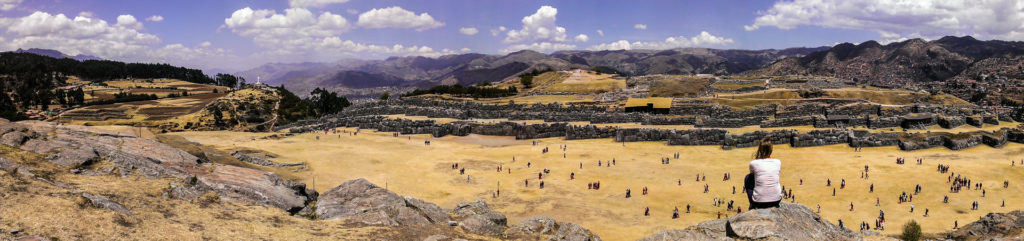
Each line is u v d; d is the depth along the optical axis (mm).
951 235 41781
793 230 11352
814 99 144500
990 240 18625
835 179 70312
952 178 68375
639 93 170875
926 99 152375
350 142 105625
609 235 47281
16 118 182500
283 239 16062
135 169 21359
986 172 71000
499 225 20234
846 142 95000
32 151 20562
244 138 105250
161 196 18859
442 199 61031
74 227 14195
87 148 21891
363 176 72188
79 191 17000
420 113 143375
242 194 21234
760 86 175875
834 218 54531
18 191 15781
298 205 21859
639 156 89375
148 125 181250
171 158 24578
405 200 21969
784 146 94625
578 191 66062
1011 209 55438
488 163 85000
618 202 60625
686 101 132000
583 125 113938
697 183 70188
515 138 116812
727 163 82312
